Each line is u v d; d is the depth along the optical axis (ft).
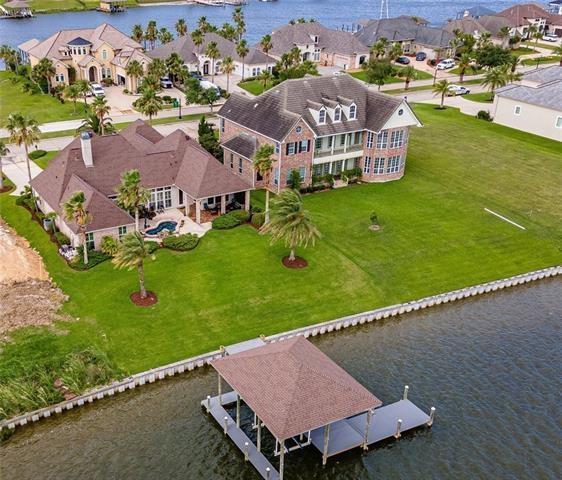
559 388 158.81
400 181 271.49
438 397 154.20
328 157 257.75
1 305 173.27
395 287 195.21
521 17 617.62
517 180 277.85
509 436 143.02
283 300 184.03
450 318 186.60
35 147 285.64
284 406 127.75
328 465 135.03
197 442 138.72
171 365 155.53
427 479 131.95
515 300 197.67
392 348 171.73
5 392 142.72
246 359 140.56
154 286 186.09
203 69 442.91
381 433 141.59
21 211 230.89
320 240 216.74
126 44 418.51
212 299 181.98
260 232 210.38
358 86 271.69
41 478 127.75
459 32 524.93
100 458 133.18
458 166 290.76
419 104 394.32
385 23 544.62
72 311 174.09
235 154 258.16
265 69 440.45
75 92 341.41
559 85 342.85
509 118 353.10
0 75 430.61
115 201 219.82
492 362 167.63
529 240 228.22
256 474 131.85
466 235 227.81
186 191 222.07
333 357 166.91
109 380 150.51
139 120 271.49
